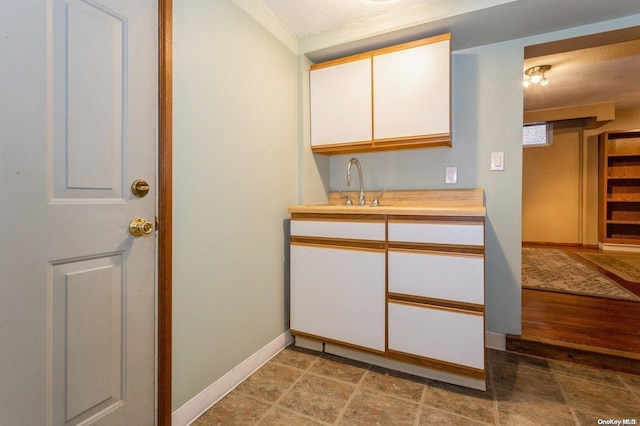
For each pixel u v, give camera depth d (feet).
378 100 6.58
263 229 6.01
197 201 4.57
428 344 5.22
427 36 6.30
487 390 5.08
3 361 2.77
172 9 4.13
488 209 6.65
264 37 5.95
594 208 16.53
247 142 5.57
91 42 3.31
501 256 6.56
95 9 3.34
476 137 6.72
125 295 3.69
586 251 15.55
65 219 3.15
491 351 6.47
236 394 5.04
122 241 3.65
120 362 3.66
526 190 18.17
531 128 17.94
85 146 3.29
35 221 2.94
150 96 3.90
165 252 4.08
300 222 6.36
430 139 6.19
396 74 6.40
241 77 5.39
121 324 3.66
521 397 4.89
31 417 2.95
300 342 6.61
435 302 5.18
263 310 6.01
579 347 5.93
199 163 4.60
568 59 9.41
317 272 6.18
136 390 3.82
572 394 4.96
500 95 6.53
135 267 3.79
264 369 5.76
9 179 2.77
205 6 4.65
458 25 5.89
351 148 7.06
